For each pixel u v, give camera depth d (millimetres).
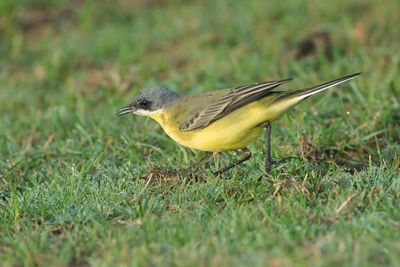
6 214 10883
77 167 13359
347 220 9797
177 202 10906
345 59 17484
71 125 15914
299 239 9297
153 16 22234
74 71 19656
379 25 19469
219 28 20625
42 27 22938
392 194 10414
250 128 11383
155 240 9578
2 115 17312
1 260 9484
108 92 17906
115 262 9078
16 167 13578
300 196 10492
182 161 12953
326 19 20281
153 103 12297
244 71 17594
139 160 13375
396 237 9086
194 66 18766
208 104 11555
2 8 23094
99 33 21734
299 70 17109
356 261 8492
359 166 12789
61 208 10977
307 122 14117
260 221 9805
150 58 19453
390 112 14328
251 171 11961
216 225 9742
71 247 9562
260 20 20750
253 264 8648
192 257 8852
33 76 19422
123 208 10750
